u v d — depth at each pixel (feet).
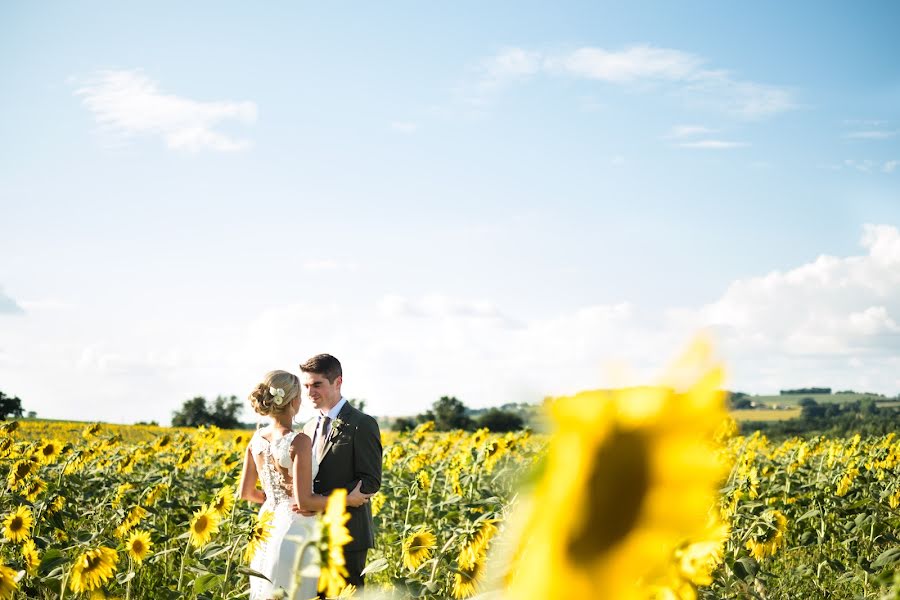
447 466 33.81
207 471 39.06
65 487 30.27
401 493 32.45
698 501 1.52
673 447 1.53
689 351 1.56
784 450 51.31
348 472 18.12
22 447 34.47
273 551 16.44
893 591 4.83
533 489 1.59
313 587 15.75
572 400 1.59
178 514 28.35
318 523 6.95
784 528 22.44
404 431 43.39
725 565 17.94
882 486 35.24
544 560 1.56
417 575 16.12
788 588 23.15
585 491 1.55
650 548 1.54
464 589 13.23
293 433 17.16
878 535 29.19
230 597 17.52
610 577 1.54
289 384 17.72
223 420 207.72
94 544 20.62
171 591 19.36
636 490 1.54
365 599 4.91
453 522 28.14
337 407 18.72
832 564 23.27
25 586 16.94
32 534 23.82
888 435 43.96
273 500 17.42
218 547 18.01
